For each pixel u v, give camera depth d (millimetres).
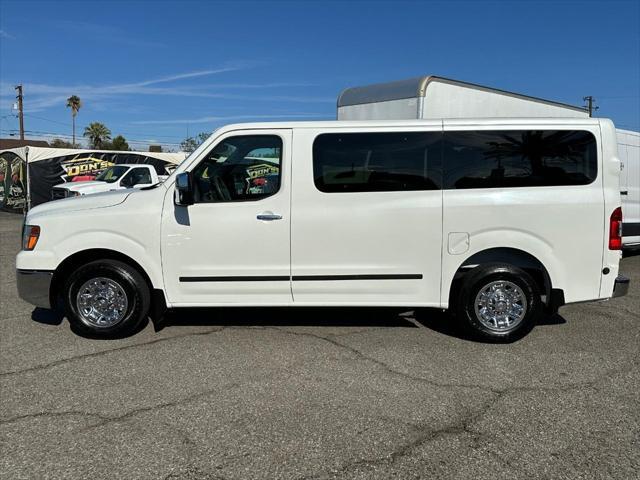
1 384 4148
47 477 2900
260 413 3654
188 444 3244
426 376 4301
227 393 3977
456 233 4922
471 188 4922
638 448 3199
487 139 4914
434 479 2889
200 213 4953
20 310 6320
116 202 5078
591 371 4414
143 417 3598
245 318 5895
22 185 21469
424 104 7645
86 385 4129
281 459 3080
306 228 4941
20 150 21344
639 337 5316
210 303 5090
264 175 4996
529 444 3248
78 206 5102
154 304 5105
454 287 5164
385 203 4918
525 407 3750
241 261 4996
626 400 3859
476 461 3061
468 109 8281
